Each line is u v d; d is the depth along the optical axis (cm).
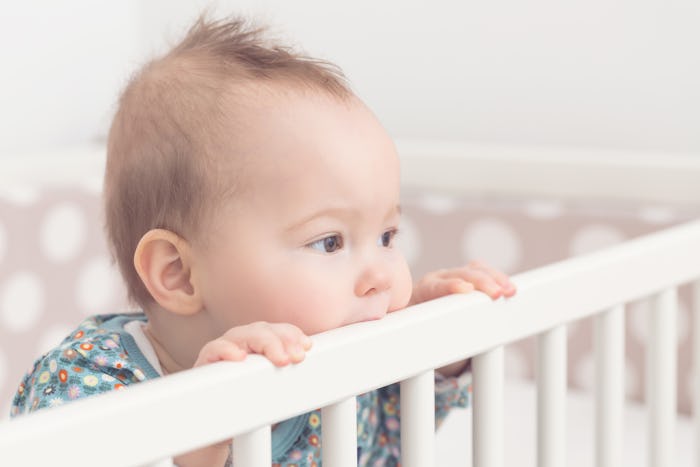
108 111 230
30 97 218
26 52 216
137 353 109
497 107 214
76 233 199
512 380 202
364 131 104
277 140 102
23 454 64
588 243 194
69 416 66
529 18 211
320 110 104
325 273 101
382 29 221
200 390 73
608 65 205
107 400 69
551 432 104
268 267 101
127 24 239
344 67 225
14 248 188
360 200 101
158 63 115
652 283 115
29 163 198
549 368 104
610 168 192
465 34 216
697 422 132
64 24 224
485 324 95
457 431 174
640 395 193
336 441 84
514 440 171
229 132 104
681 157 189
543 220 197
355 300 102
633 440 173
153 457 71
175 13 235
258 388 77
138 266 107
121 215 112
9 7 212
